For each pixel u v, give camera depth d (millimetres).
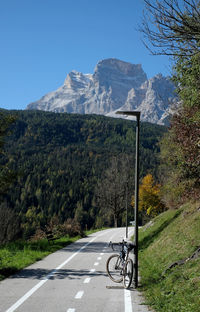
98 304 8359
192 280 8867
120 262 11586
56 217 39344
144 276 12359
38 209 126688
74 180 148625
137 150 12438
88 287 10562
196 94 9289
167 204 26094
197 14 6613
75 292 9805
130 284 10289
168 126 17766
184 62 8102
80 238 37750
